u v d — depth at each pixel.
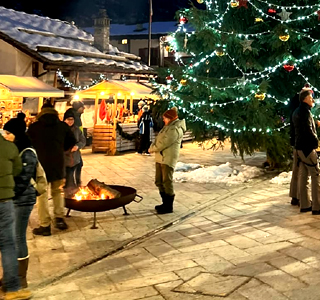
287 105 11.39
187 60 12.56
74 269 4.98
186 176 10.52
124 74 20.52
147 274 4.82
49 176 6.21
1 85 12.96
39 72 16.77
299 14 10.98
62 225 6.44
